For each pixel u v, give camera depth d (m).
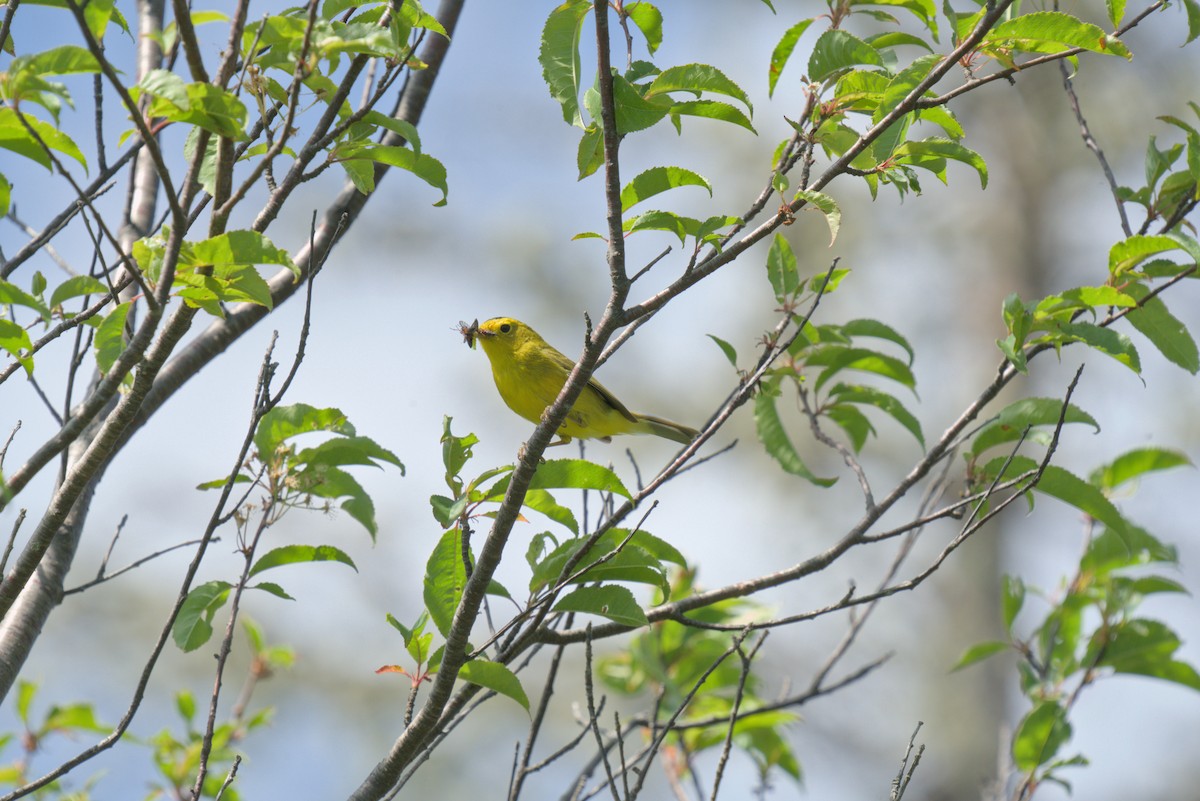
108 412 9.49
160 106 6.15
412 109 11.38
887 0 8.57
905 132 7.71
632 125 7.09
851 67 7.86
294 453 7.91
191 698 11.30
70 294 7.39
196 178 6.42
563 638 8.29
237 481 7.95
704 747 11.42
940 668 28.91
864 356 10.23
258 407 7.44
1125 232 9.20
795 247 30.50
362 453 7.93
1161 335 9.18
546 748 26.70
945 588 29.48
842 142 7.93
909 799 28.03
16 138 6.31
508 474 7.49
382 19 7.58
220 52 7.07
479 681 7.38
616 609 7.78
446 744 26.66
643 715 11.28
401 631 7.55
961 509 8.87
